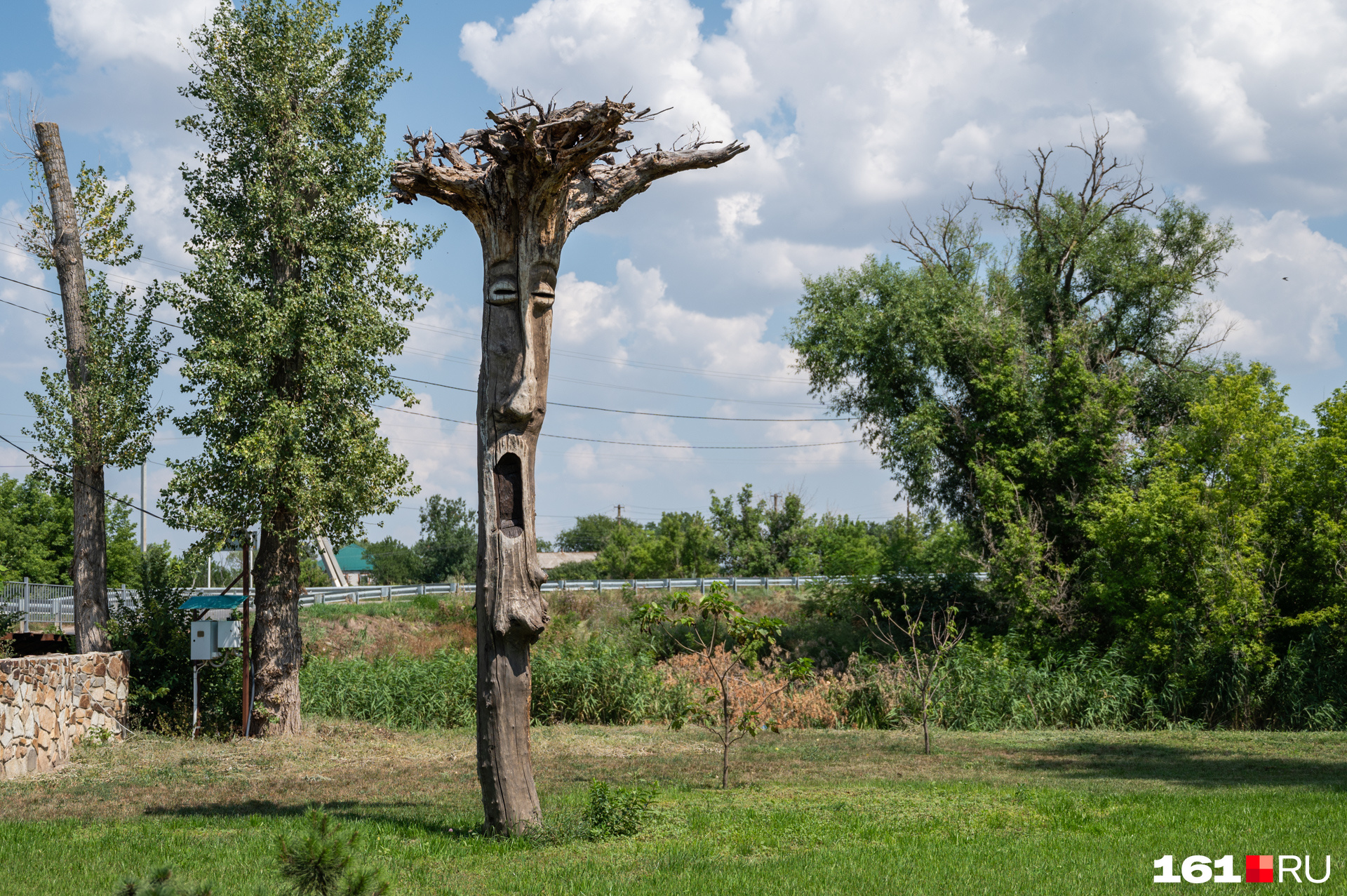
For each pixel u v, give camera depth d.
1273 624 21.62
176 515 16.50
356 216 17.55
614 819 9.02
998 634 28.00
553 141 8.77
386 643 31.16
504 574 8.82
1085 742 17.44
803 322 32.34
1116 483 27.33
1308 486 21.33
